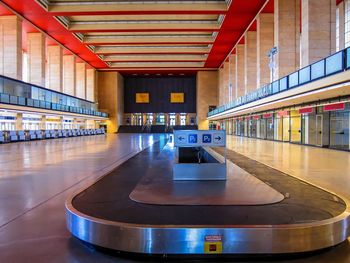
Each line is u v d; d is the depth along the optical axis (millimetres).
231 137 35906
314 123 20172
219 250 3621
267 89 22422
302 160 12055
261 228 3635
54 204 5617
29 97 29547
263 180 7008
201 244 3623
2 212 5141
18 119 29875
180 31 35531
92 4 28531
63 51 43938
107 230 3768
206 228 3633
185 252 3627
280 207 4527
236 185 6070
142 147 20156
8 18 29406
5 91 25391
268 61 29062
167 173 7832
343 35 25125
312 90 15531
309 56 19719
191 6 28422
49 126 38094
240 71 39688
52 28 34250
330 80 13719
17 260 3471
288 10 24562
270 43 29078
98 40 40094
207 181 6543
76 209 4402
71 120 45312
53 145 22031
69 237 4145
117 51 45156
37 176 8617
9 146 20859
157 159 11805
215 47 42062
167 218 4000
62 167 10492
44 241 4004
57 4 29031
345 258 3666
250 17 30672
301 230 3666
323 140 18828
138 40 39750
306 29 20031
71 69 46156
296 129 23344
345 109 16188
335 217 4004
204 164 6703
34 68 34906
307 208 4477
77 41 39562
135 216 4090
